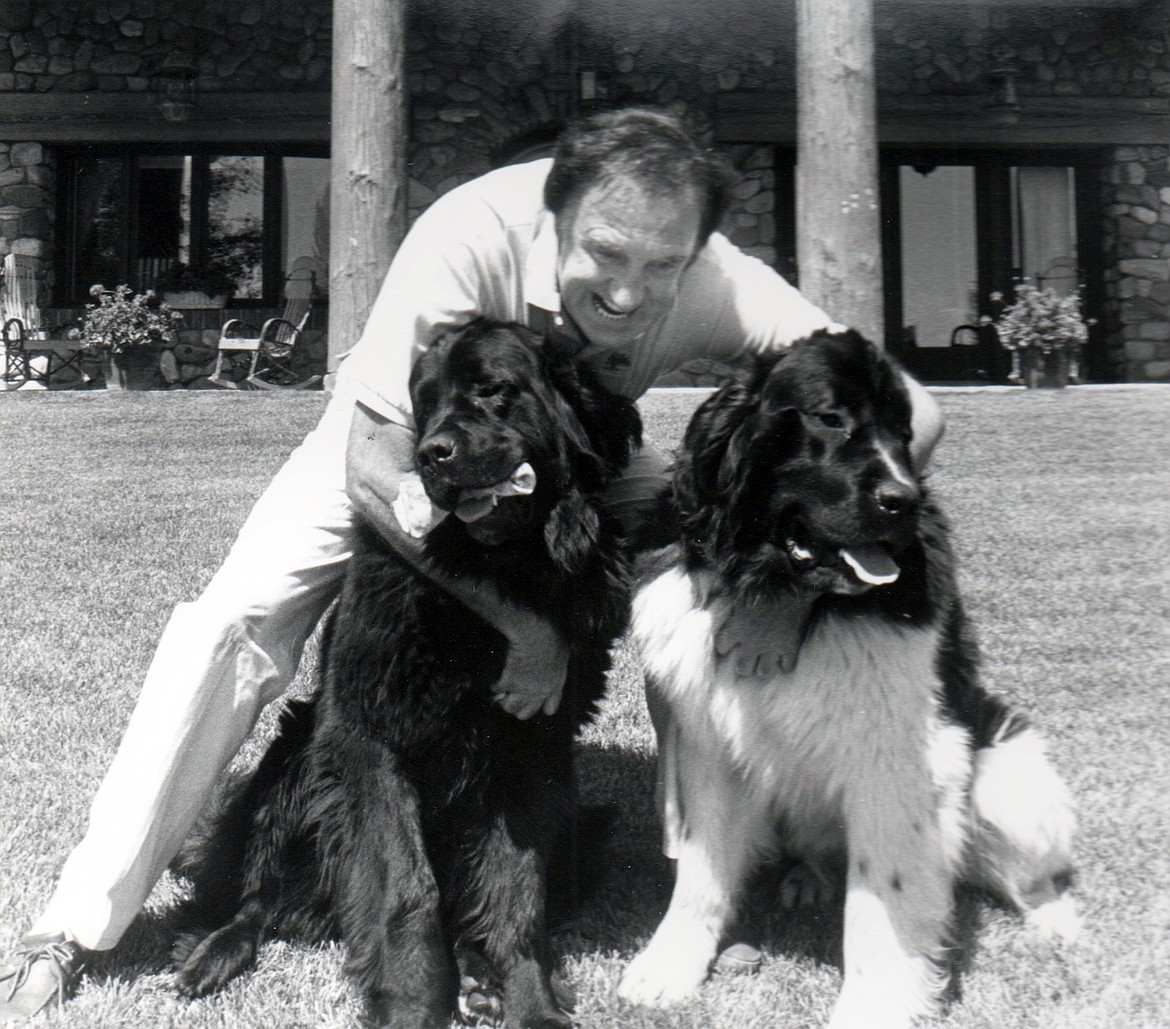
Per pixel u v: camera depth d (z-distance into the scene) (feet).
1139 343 34.17
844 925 7.65
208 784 7.68
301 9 37.50
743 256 8.33
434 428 6.73
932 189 35.58
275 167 39.81
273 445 25.18
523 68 35.45
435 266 7.45
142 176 39.93
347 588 7.55
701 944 7.59
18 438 25.95
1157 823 9.14
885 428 7.13
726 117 35.01
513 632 7.21
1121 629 13.58
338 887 7.53
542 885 7.55
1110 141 34.32
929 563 7.43
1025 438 23.47
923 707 7.22
